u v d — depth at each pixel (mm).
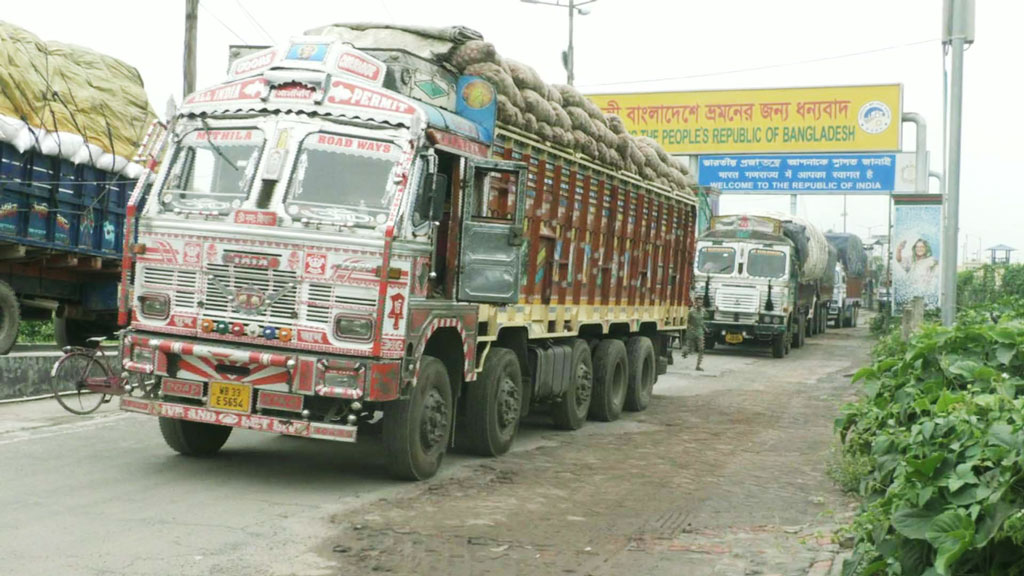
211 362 7738
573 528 7070
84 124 13695
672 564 6195
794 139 37094
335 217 7648
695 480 9117
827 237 47438
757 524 7398
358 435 10680
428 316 8164
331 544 6320
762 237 28094
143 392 8031
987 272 29328
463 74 9359
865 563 5082
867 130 36344
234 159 8023
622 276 13672
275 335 7598
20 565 5531
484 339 9414
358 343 7500
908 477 4770
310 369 7484
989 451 4574
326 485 8102
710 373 21812
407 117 7906
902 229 28609
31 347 17500
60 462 8312
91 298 15625
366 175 7812
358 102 8008
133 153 14633
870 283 74875
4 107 12375
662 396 16781
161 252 7918
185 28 19594
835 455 10055
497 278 8742
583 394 12484
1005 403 5457
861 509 6434
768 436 12211
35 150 12766
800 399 16875
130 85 15117
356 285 7520
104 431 9836
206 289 7777
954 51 12883
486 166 8766
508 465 9484
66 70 13898
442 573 5816
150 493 7422
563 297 11570
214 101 8297
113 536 6199
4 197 12516
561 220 11320
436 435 8555
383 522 6953
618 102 38969
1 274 13930
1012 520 4160
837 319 45938
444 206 8867
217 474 8266
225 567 5707
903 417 7438
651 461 10078
